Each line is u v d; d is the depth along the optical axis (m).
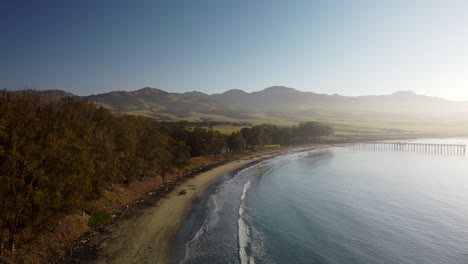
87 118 50.62
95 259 31.91
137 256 33.25
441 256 35.22
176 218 46.59
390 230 43.41
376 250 36.66
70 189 32.72
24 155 28.23
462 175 92.25
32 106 37.59
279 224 45.41
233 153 131.75
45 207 29.64
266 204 56.84
